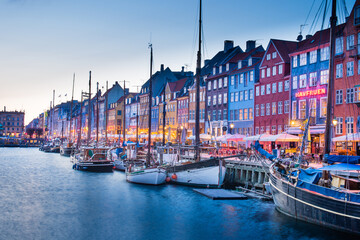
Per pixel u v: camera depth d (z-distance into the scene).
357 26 43.97
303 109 51.91
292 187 24.28
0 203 31.59
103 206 30.27
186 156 50.03
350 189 23.34
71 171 56.06
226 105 73.38
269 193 32.69
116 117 137.38
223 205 29.67
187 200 31.77
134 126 124.06
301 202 23.52
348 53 44.88
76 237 22.56
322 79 48.91
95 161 54.34
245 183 36.97
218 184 36.94
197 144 40.50
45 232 23.48
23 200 32.88
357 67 43.81
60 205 30.78
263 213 26.91
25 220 26.20
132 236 22.66
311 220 22.95
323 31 50.88
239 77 69.69
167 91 99.69
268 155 29.22
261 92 62.84
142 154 58.84
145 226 24.61
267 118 60.75
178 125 93.00
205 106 81.06
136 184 41.03
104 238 22.34
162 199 32.44
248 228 23.61
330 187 23.17
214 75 77.94
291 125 51.12
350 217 20.52
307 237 21.66
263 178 35.38
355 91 43.66
